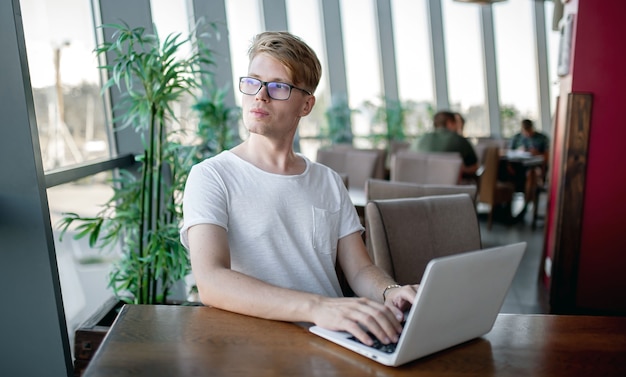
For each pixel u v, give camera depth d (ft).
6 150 6.02
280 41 4.41
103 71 10.09
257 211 4.47
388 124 24.26
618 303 10.77
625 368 3.34
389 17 24.29
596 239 10.71
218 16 17.69
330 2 22.82
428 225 6.00
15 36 5.80
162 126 8.17
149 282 8.30
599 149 10.48
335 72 23.29
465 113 27.37
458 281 3.24
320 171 4.96
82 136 9.29
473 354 3.48
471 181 17.49
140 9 10.21
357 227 5.00
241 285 3.92
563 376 3.22
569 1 11.46
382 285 4.47
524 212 20.15
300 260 4.57
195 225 4.25
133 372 3.11
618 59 10.18
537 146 23.24
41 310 6.40
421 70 25.85
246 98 4.47
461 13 26.53
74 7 9.19
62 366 6.56
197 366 3.19
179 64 7.82
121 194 8.64
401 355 3.22
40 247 6.25
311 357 3.35
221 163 4.53
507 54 27.89
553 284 10.97
